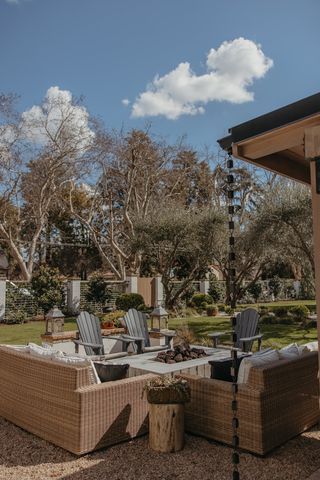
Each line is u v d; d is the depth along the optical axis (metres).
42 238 26.80
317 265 2.35
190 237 15.00
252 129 2.61
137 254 17.19
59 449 3.44
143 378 3.77
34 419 3.77
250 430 3.25
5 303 13.67
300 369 3.68
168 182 21.88
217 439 3.49
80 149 17.61
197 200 22.91
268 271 21.22
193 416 3.67
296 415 3.59
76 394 3.32
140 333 7.34
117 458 3.25
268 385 3.29
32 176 17.45
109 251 24.25
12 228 21.33
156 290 17.39
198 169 22.73
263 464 3.09
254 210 12.55
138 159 19.08
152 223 15.41
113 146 18.42
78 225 27.80
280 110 2.48
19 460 3.24
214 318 13.70
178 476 2.91
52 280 14.75
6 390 4.21
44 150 17.33
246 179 16.88
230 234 2.82
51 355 3.83
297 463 3.10
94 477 2.92
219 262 16.08
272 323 11.39
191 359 5.23
